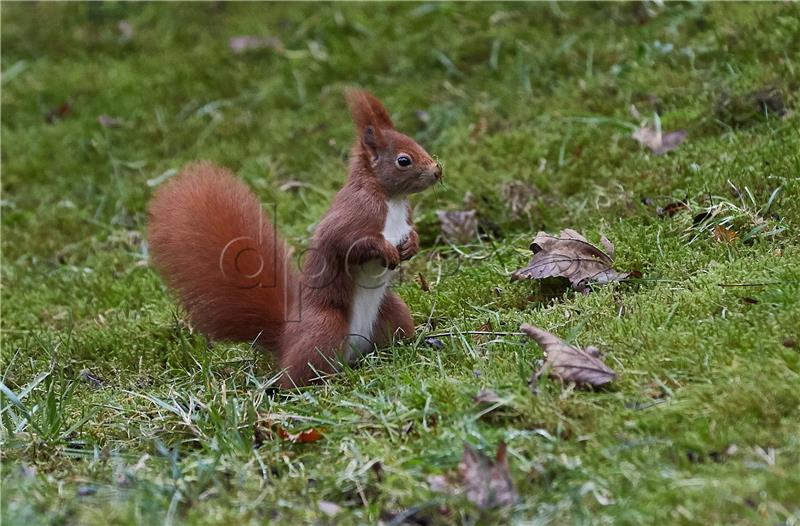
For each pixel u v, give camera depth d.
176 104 14.80
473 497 6.04
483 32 14.32
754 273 8.16
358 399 7.48
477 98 13.27
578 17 14.15
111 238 12.53
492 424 6.86
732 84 11.66
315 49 15.05
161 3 16.89
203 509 6.29
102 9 16.97
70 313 10.84
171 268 8.59
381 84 14.09
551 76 13.27
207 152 13.68
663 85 12.17
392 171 8.08
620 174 10.86
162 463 7.04
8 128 14.95
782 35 12.06
